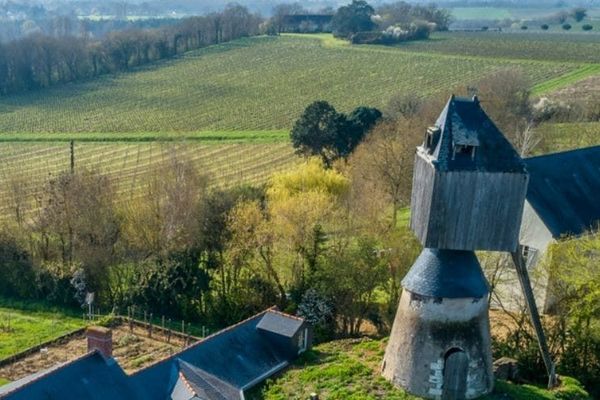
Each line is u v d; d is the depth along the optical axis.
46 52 159.88
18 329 54.22
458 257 33.03
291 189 66.88
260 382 36.47
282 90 143.62
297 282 53.41
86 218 61.84
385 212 68.94
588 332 40.66
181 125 121.44
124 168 95.31
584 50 172.50
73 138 114.44
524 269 33.81
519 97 97.75
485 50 175.62
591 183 55.66
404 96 105.31
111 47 173.75
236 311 54.56
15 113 134.25
